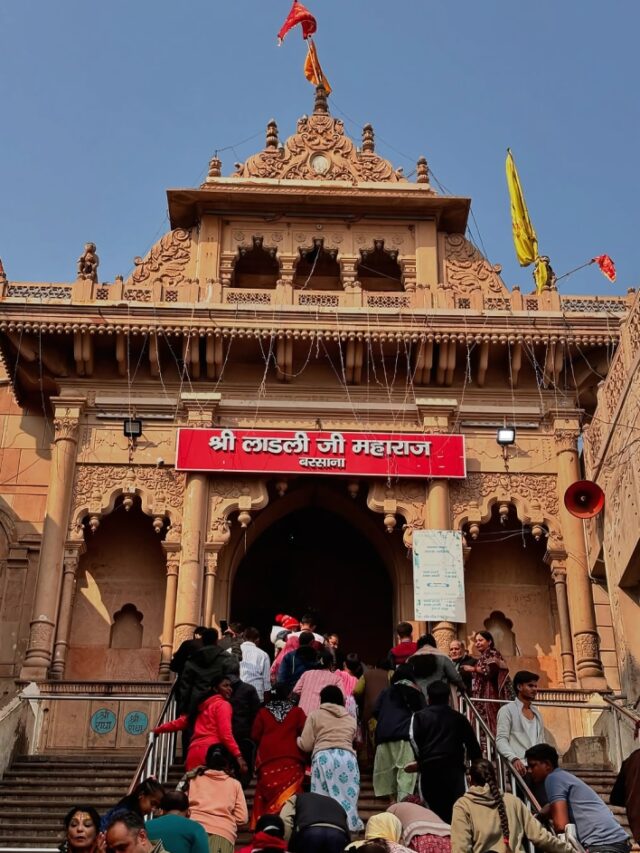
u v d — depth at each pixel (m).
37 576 22.23
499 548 23.27
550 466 22.80
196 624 21.03
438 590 21.08
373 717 13.19
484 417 23.12
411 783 12.15
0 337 22.89
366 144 26.09
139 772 11.34
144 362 23.27
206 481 22.22
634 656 19.09
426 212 24.91
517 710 12.34
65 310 22.58
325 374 23.41
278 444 22.30
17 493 23.16
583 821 9.75
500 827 9.00
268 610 26.12
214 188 24.38
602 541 20.95
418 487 22.50
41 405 23.81
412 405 23.09
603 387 20.42
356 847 8.45
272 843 8.89
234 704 13.10
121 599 22.45
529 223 26.72
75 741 18.53
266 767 11.59
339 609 26.08
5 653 21.78
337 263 24.91
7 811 13.80
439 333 22.77
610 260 25.81
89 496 22.28
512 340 22.81
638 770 10.41
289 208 24.73
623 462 18.67
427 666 13.65
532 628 22.58
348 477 22.52
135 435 22.56
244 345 22.91
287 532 26.45
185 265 24.52
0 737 15.72
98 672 21.75
